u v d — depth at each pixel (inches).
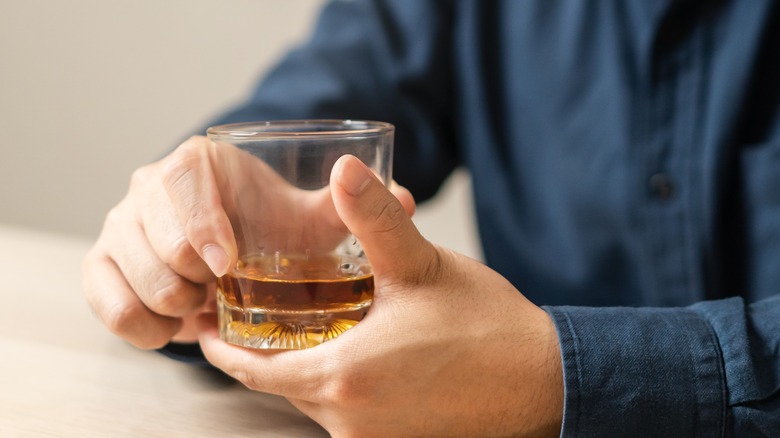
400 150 35.1
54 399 23.3
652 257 31.7
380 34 34.4
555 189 33.9
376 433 21.0
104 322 23.3
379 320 20.6
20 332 27.2
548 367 21.0
